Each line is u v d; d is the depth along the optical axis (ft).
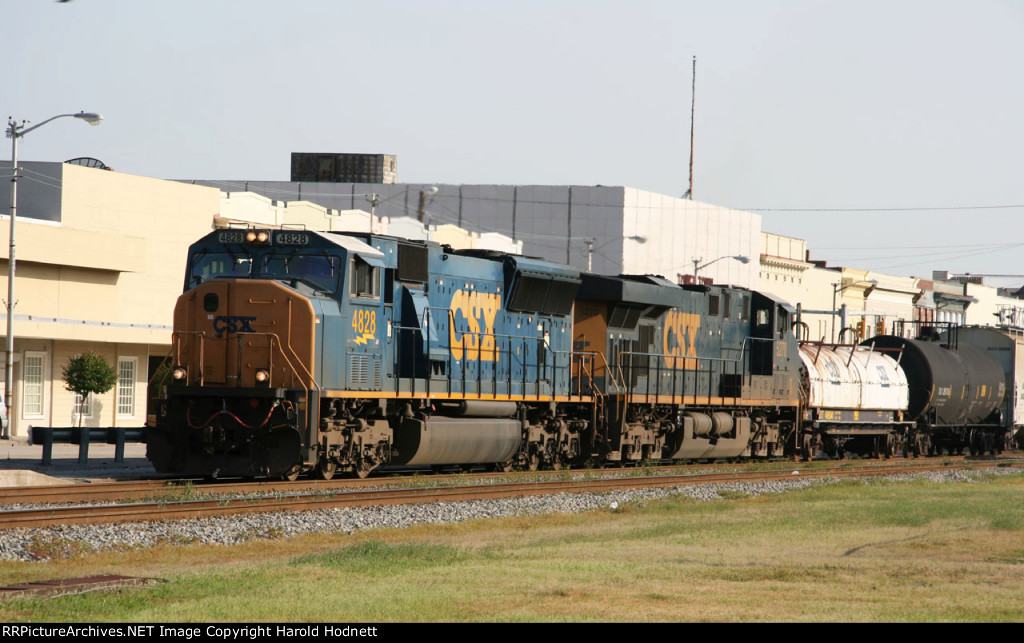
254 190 541.34
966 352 349.20
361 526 124.06
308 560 99.66
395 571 94.53
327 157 556.10
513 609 79.92
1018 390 370.32
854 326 635.66
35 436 195.21
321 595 82.69
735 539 120.57
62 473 174.19
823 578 96.22
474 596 84.02
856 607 83.56
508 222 539.70
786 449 277.64
